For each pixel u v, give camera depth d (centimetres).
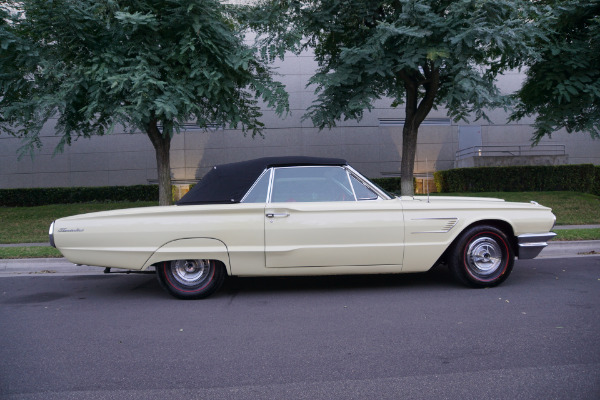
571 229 1051
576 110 1061
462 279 563
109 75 902
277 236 531
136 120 933
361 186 563
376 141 2034
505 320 436
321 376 319
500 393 287
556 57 1065
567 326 414
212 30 964
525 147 2094
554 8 1010
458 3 858
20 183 2008
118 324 456
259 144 2003
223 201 548
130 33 942
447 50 888
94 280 699
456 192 1786
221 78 1002
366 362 342
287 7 1028
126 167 2017
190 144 2006
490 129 2086
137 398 291
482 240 563
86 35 930
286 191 557
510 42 862
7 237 1180
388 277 649
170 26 957
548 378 307
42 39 984
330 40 1139
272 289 595
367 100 977
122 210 552
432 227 546
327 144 2014
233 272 541
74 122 1115
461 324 427
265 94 1072
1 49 940
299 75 1989
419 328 419
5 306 541
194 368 338
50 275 749
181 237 532
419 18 884
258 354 364
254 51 1023
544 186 1767
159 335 418
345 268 544
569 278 622
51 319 479
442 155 2072
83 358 362
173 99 913
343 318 457
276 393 294
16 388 308
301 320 455
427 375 316
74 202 1927
